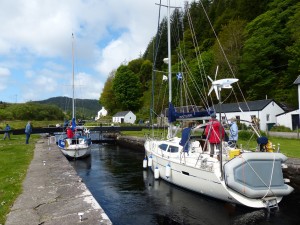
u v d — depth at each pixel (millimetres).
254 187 8383
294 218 8391
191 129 11609
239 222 8289
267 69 42438
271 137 22719
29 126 22609
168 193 11203
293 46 38906
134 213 9250
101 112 98000
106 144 32438
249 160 8453
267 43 42250
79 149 19844
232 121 12203
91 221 6434
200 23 67812
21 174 11156
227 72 45375
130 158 20969
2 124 45688
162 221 8578
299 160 12875
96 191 11906
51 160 14594
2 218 6730
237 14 57594
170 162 11680
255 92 42594
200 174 9781
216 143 10305
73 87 26484
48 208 7336
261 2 53812
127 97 80500
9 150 18344
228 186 8453
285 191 8547
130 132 38188
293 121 31250
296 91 38156
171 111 12797
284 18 43656
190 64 45781
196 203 9969
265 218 8461
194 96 41312
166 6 16016
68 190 8906
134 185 12656
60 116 70812
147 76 91562
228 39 49312
